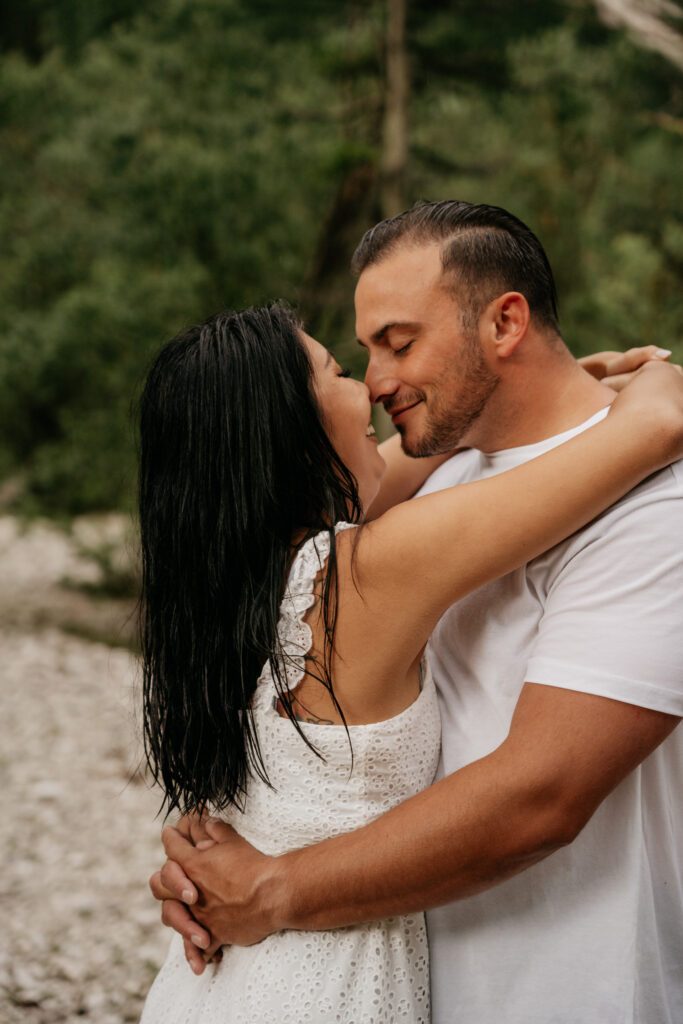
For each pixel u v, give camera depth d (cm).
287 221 745
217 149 726
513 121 692
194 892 139
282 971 131
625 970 130
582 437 128
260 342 137
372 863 123
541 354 149
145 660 146
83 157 758
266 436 134
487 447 155
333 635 127
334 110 751
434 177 700
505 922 134
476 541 123
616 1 534
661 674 120
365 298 149
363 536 128
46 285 816
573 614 125
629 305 566
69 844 420
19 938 339
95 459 740
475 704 141
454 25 669
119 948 334
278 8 710
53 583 970
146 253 736
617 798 133
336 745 128
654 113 644
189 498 136
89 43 833
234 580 134
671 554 123
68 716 593
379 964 130
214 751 136
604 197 655
